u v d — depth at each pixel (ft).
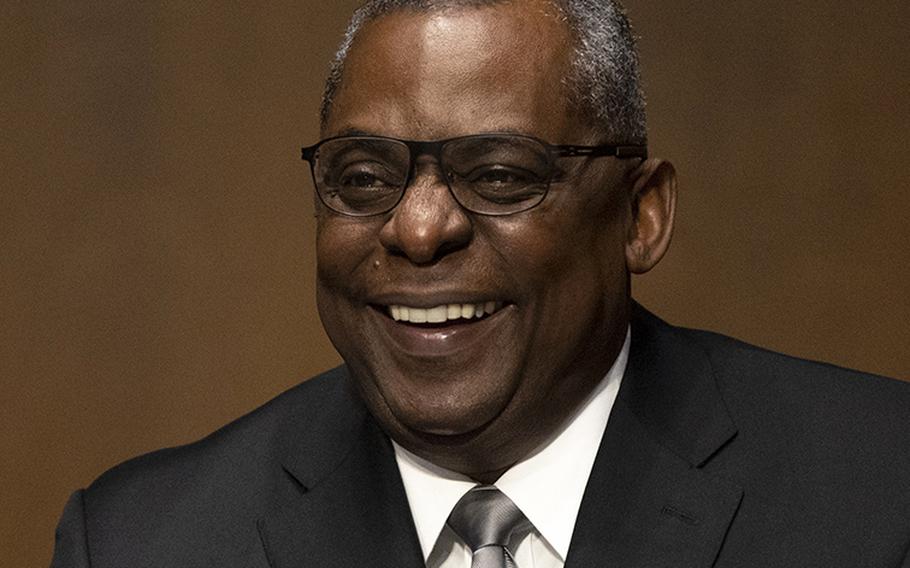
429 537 12.10
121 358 29.37
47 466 29.45
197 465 13.21
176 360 29.32
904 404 12.32
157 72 29.30
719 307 28.14
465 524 12.02
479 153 10.77
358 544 12.19
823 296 28.07
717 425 12.20
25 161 29.37
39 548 29.40
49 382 29.45
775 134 28.12
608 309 11.62
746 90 28.12
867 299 27.96
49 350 29.45
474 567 11.85
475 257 10.86
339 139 11.02
